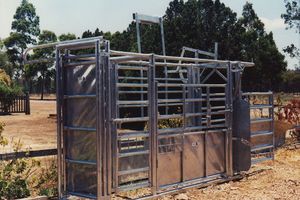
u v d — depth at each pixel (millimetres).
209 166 9320
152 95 7871
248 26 55469
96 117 7102
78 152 7551
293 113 15562
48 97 76812
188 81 9797
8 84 34656
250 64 10258
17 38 90188
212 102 12219
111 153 7289
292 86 64500
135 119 7590
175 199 8055
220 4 30766
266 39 49250
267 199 8273
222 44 28672
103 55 7160
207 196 8406
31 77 77125
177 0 27938
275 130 14047
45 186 8219
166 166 8344
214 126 9391
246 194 8625
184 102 8609
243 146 9867
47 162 9703
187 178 8805
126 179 7926
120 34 31344
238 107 9875
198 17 28469
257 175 10328
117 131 7445
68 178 7707
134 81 13656
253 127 11031
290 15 66375
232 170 9828
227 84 9727
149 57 7793
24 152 8555
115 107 7484
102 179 7133
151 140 7883
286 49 66125
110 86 7402
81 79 7500
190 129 8812
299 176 10258
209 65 9492
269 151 11750
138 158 7930
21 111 33094
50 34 76750
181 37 23406
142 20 9266
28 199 7410
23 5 92875
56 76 7641
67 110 7715
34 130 20641
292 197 8445
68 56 7637
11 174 8297
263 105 11375
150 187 7961
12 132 19734
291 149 13914
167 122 11102
